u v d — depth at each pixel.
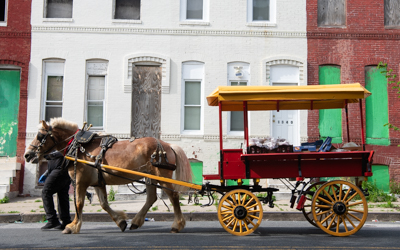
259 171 7.45
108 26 14.27
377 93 14.18
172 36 14.32
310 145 8.16
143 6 14.38
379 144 13.91
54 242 6.69
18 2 14.25
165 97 14.11
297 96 7.34
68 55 14.16
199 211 10.05
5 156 13.94
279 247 6.19
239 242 6.61
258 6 14.59
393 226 8.80
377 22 14.34
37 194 13.58
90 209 10.43
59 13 14.49
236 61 14.29
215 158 13.92
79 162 7.62
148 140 7.85
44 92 14.20
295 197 7.89
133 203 11.73
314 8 14.41
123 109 14.02
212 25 14.36
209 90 14.16
